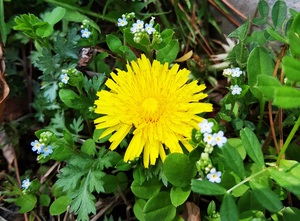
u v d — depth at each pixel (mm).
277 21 92
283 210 82
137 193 88
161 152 84
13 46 119
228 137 100
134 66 89
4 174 105
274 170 78
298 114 92
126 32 95
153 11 121
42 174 105
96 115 96
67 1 112
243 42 96
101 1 123
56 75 104
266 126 101
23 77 118
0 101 104
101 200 97
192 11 119
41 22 97
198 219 88
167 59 98
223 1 115
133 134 93
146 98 86
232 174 84
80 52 106
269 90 69
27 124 112
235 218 71
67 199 95
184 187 86
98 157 92
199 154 84
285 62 67
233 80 89
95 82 96
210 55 118
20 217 100
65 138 92
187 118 84
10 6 120
